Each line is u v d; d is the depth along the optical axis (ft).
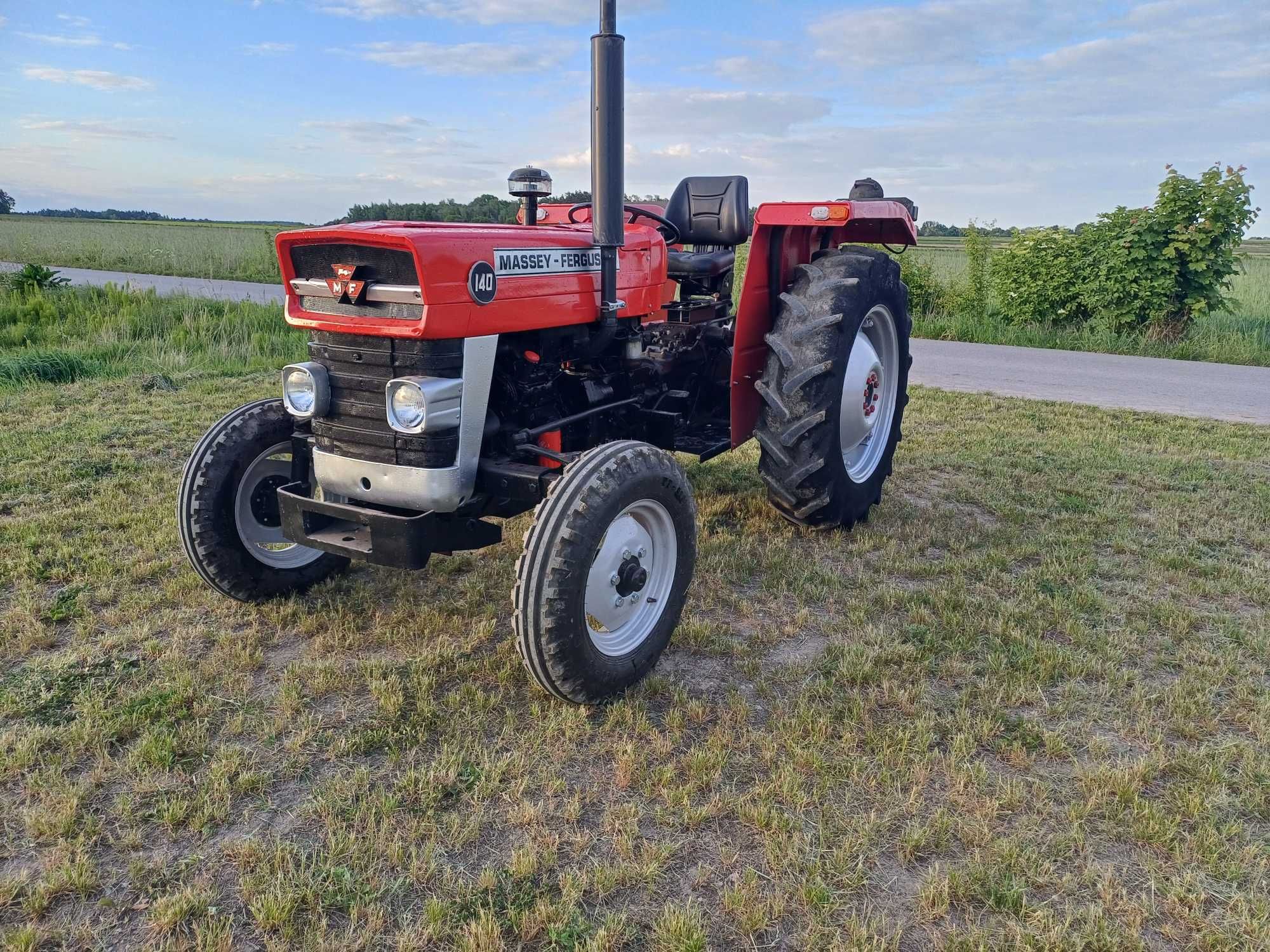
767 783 8.16
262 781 8.07
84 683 9.73
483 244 9.32
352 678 9.89
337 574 12.69
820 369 12.62
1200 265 37.88
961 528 15.06
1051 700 9.71
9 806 7.78
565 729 8.99
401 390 9.02
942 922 6.65
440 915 6.55
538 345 10.57
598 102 9.69
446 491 9.34
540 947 6.37
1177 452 20.42
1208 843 7.36
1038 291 41.73
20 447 18.98
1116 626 11.44
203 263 81.56
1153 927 6.63
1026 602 12.08
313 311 9.70
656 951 6.32
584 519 8.66
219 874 7.04
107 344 31.73
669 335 14.08
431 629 11.18
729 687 9.93
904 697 9.52
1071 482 17.74
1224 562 13.55
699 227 15.19
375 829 7.54
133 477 17.04
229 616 11.53
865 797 8.00
